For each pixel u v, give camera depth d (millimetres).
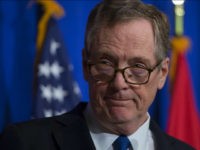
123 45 2225
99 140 2459
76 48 5449
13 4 5234
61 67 5148
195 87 5812
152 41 2297
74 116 2557
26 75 5254
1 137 2463
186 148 2691
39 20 5242
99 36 2270
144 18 2299
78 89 5215
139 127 2473
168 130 5230
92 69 2303
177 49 5367
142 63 2264
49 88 5062
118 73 2240
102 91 2297
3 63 5172
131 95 2281
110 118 2330
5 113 5172
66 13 5422
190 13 5805
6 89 5180
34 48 5273
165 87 5605
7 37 5195
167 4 5672
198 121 5770
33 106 5008
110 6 2303
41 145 2389
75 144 2416
